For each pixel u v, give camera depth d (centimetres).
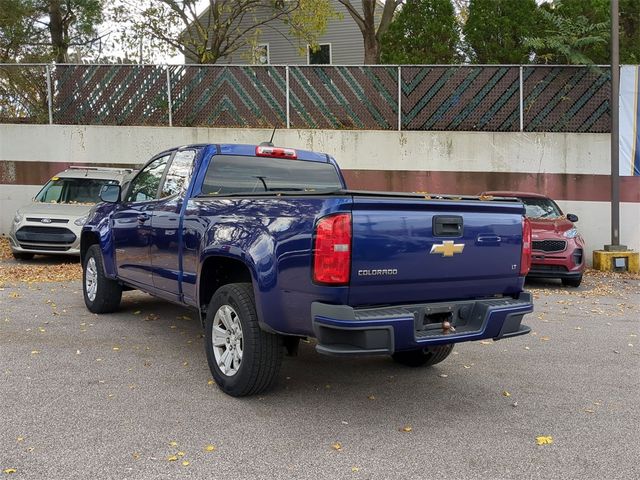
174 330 673
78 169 1302
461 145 1405
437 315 429
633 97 1385
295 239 403
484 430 419
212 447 378
